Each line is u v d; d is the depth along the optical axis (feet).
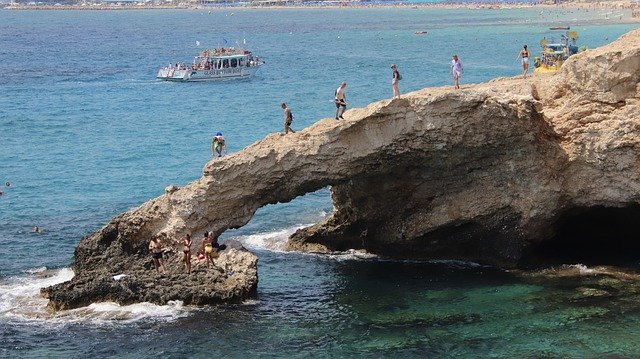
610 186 136.56
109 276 133.18
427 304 127.95
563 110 139.33
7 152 260.62
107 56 601.21
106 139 281.13
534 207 137.90
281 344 115.14
